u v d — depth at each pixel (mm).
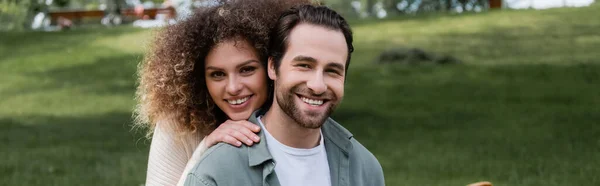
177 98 2744
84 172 7051
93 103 12516
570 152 7801
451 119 10359
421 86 13242
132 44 18594
